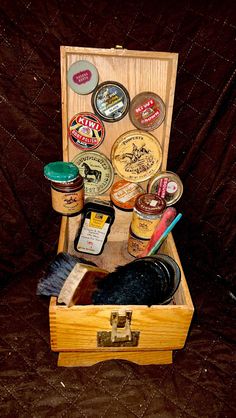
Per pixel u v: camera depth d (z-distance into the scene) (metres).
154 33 0.93
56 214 1.19
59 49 0.93
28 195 1.13
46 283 0.82
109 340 0.85
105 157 1.03
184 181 1.15
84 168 1.03
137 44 0.94
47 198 1.15
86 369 0.94
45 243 1.23
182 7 0.89
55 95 0.99
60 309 0.76
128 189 1.03
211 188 1.12
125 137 0.99
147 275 0.85
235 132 1.01
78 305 0.77
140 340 0.85
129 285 0.83
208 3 0.88
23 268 1.19
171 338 0.86
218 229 1.18
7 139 1.02
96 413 0.85
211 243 1.21
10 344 0.97
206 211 1.17
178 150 1.11
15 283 1.13
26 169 1.08
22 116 1.00
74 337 0.83
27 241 1.17
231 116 1.00
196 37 0.92
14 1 0.85
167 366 0.96
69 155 1.03
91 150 1.02
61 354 0.93
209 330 1.05
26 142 1.04
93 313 0.78
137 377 0.93
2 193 1.07
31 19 0.88
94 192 1.07
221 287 1.18
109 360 0.97
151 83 0.96
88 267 0.77
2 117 0.98
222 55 0.93
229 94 0.97
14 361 0.94
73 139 1.00
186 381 0.93
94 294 0.83
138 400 0.88
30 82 0.96
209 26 0.90
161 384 0.92
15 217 1.12
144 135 0.99
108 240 1.17
